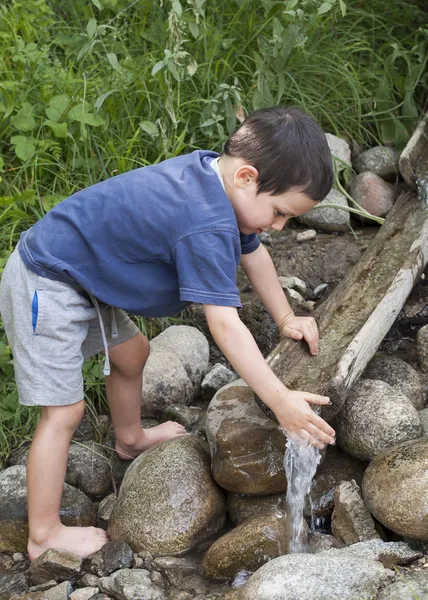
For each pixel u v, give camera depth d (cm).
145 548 257
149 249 248
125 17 438
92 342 280
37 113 388
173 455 272
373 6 479
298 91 416
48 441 258
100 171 379
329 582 218
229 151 247
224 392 292
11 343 263
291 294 356
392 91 441
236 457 264
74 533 264
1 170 355
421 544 242
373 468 249
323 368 277
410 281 323
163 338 342
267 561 242
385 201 396
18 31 426
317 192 246
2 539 273
